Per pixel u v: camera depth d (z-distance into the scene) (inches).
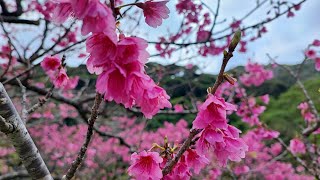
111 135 254.5
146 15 53.6
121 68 47.2
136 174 63.1
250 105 249.9
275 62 261.9
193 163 66.9
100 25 45.2
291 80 737.6
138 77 50.3
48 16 224.1
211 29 197.8
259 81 340.5
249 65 337.4
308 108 246.2
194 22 257.3
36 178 66.1
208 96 56.2
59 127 434.0
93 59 49.5
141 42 47.9
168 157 67.3
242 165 291.7
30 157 64.9
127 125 453.4
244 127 471.8
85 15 43.7
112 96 48.9
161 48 261.6
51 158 381.4
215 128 57.6
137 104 52.8
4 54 205.9
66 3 49.9
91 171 419.8
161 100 54.5
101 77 47.5
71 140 418.9
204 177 273.7
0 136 341.4
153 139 393.4
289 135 493.4
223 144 57.8
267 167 348.2
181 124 400.2
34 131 396.2
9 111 61.5
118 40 48.5
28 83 193.2
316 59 249.1
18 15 191.6
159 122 490.0
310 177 320.5
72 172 63.8
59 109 400.5
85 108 221.1
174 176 65.4
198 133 62.6
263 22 201.0
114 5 49.6
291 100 637.9
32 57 175.3
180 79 350.0
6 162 316.5
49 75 159.8
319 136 283.0
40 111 347.3
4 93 61.0
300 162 210.2
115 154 440.5
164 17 54.1
